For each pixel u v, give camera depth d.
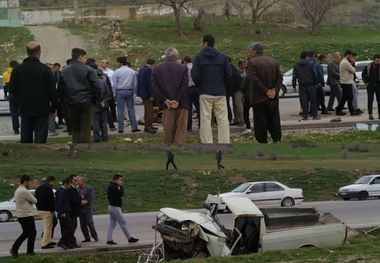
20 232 16.33
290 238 13.74
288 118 21.81
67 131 18.09
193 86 17.75
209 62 14.52
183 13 68.00
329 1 65.19
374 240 14.16
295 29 66.69
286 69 44.88
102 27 60.28
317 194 17.11
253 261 11.81
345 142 17.81
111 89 19.03
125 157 16.80
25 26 62.72
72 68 14.38
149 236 15.95
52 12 65.94
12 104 20.05
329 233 13.91
